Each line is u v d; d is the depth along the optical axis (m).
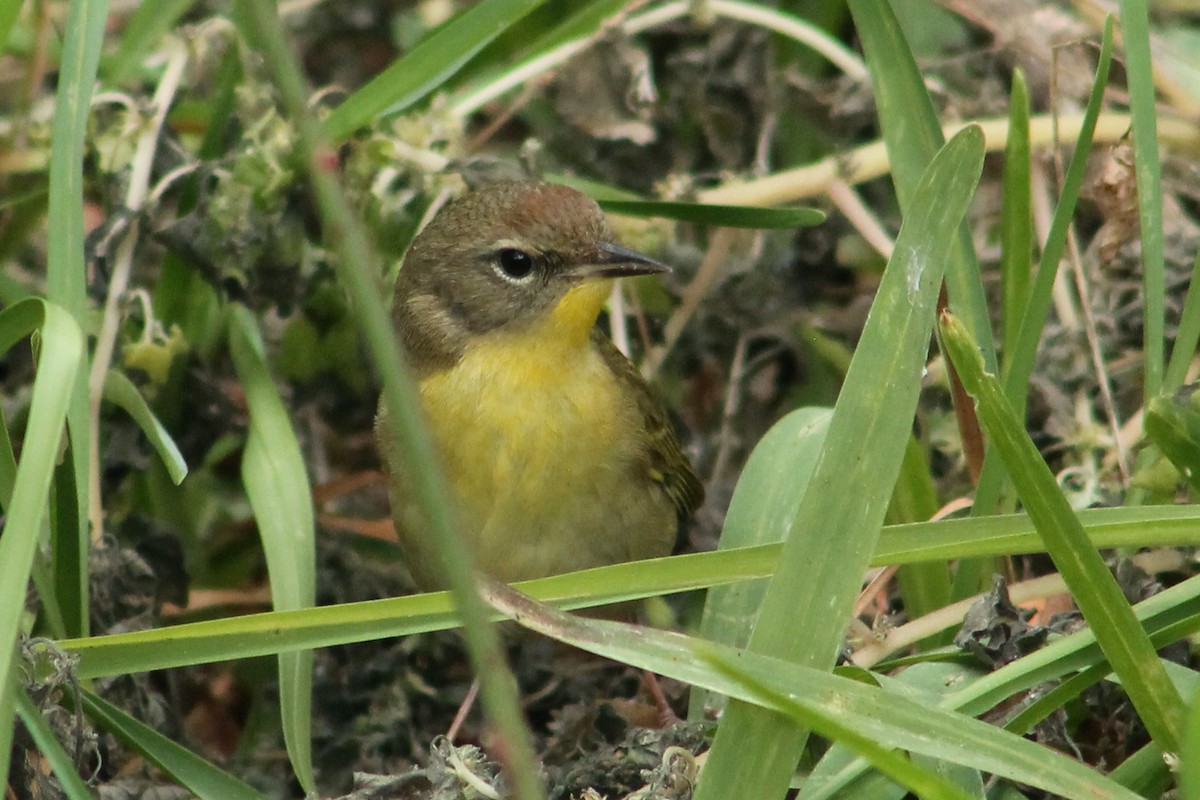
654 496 9.71
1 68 12.39
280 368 10.76
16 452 10.02
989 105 11.09
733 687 5.82
